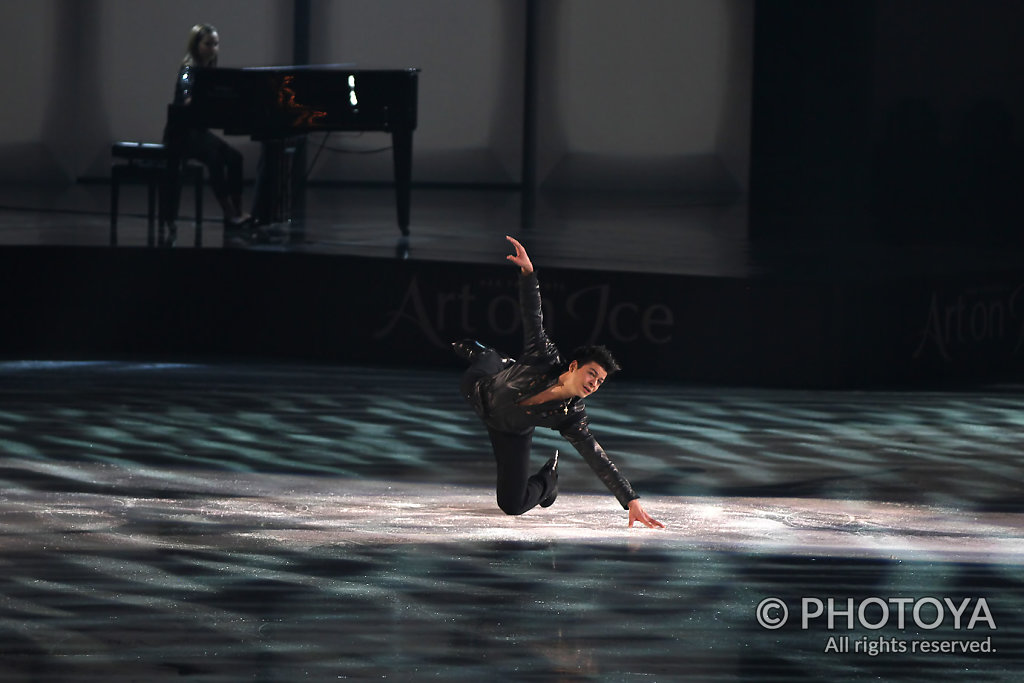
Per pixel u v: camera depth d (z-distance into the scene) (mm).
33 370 18859
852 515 12023
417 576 10016
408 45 33812
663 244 22828
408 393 17641
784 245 23266
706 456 14367
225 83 22016
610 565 10344
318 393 17547
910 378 18859
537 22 33750
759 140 31797
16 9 31750
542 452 14484
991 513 12156
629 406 16891
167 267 20453
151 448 14391
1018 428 15852
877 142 30125
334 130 22344
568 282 19016
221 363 19734
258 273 20312
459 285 19438
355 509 12008
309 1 33406
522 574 10094
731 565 10398
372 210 27922
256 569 10133
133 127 32812
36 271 20453
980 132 28734
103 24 32375
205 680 7973
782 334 18203
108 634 8711
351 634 8781
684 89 33656
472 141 34125
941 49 29094
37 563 10211
